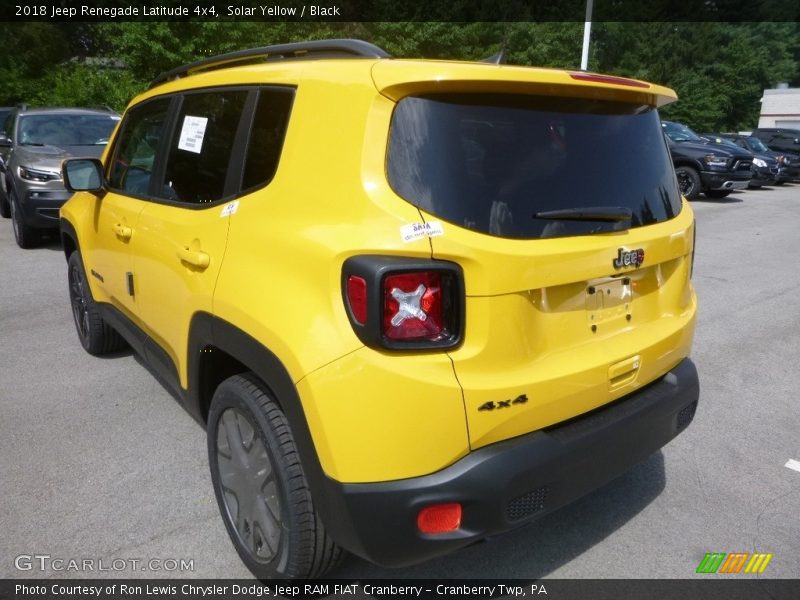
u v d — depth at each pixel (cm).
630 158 257
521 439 216
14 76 1945
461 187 208
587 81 230
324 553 237
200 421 302
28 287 683
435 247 198
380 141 209
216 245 259
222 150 277
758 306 661
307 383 207
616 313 251
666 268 276
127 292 361
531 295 217
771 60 5069
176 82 342
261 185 246
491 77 212
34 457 353
